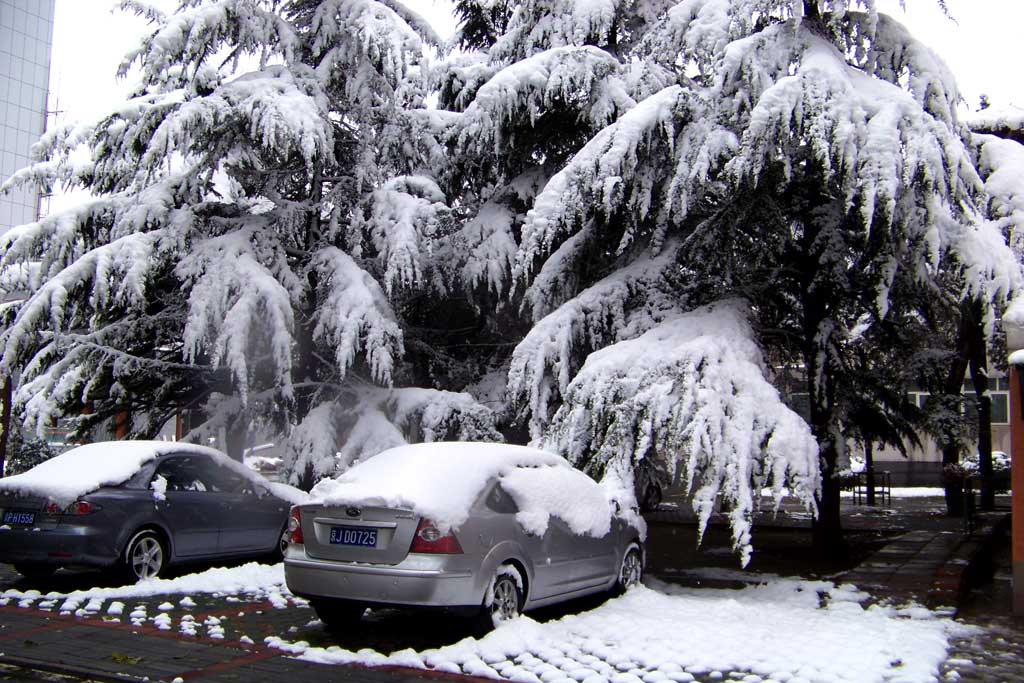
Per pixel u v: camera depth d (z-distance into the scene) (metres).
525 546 7.77
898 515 18.66
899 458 35.09
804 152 10.12
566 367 11.12
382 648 7.18
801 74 9.55
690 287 11.40
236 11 13.83
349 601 7.23
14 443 20.42
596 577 8.77
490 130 13.26
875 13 10.57
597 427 9.97
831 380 11.47
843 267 10.73
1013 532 8.47
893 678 6.28
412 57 14.16
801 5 10.34
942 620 8.18
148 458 10.23
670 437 9.28
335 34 14.72
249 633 7.68
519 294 14.24
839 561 11.93
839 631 7.69
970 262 9.93
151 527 9.89
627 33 14.85
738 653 6.95
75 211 13.61
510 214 14.59
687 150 10.20
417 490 7.27
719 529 16.20
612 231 12.43
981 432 18.47
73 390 13.81
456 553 7.06
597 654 7.00
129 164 13.96
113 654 6.86
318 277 14.04
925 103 10.40
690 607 8.67
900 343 12.20
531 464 8.68
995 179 11.50
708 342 9.56
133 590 9.32
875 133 9.10
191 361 12.62
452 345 16.12
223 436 14.05
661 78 12.73
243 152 13.58
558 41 14.37
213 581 9.91
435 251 14.73
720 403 9.09
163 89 14.21
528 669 6.53
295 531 7.67
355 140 15.24
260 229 13.69
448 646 7.12
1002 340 9.96
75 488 9.39
